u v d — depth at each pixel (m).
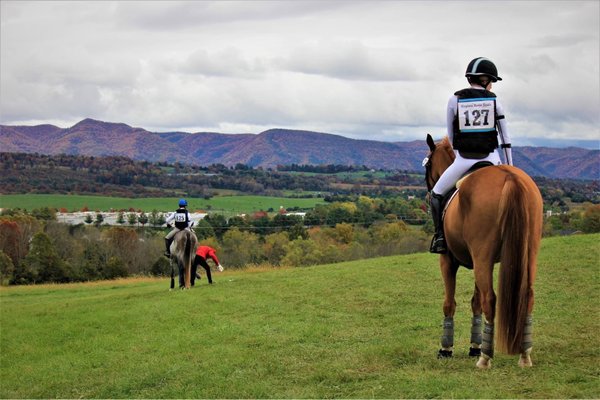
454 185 8.20
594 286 13.51
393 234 66.94
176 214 21.94
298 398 7.35
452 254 8.35
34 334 14.62
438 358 8.50
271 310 14.72
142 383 9.20
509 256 6.87
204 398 7.90
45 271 56.41
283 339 11.17
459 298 14.24
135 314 15.81
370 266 21.61
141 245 67.31
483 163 8.06
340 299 15.41
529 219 6.90
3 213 91.62
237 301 16.48
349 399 7.02
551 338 9.16
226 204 138.50
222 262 65.00
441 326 11.28
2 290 32.75
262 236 77.81
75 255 64.62
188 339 12.05
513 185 6.98
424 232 66.62
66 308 18.98
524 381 6.89
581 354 8.00
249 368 9.27
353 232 74.06
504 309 6.89
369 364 8.60
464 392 6.59
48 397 9.34
